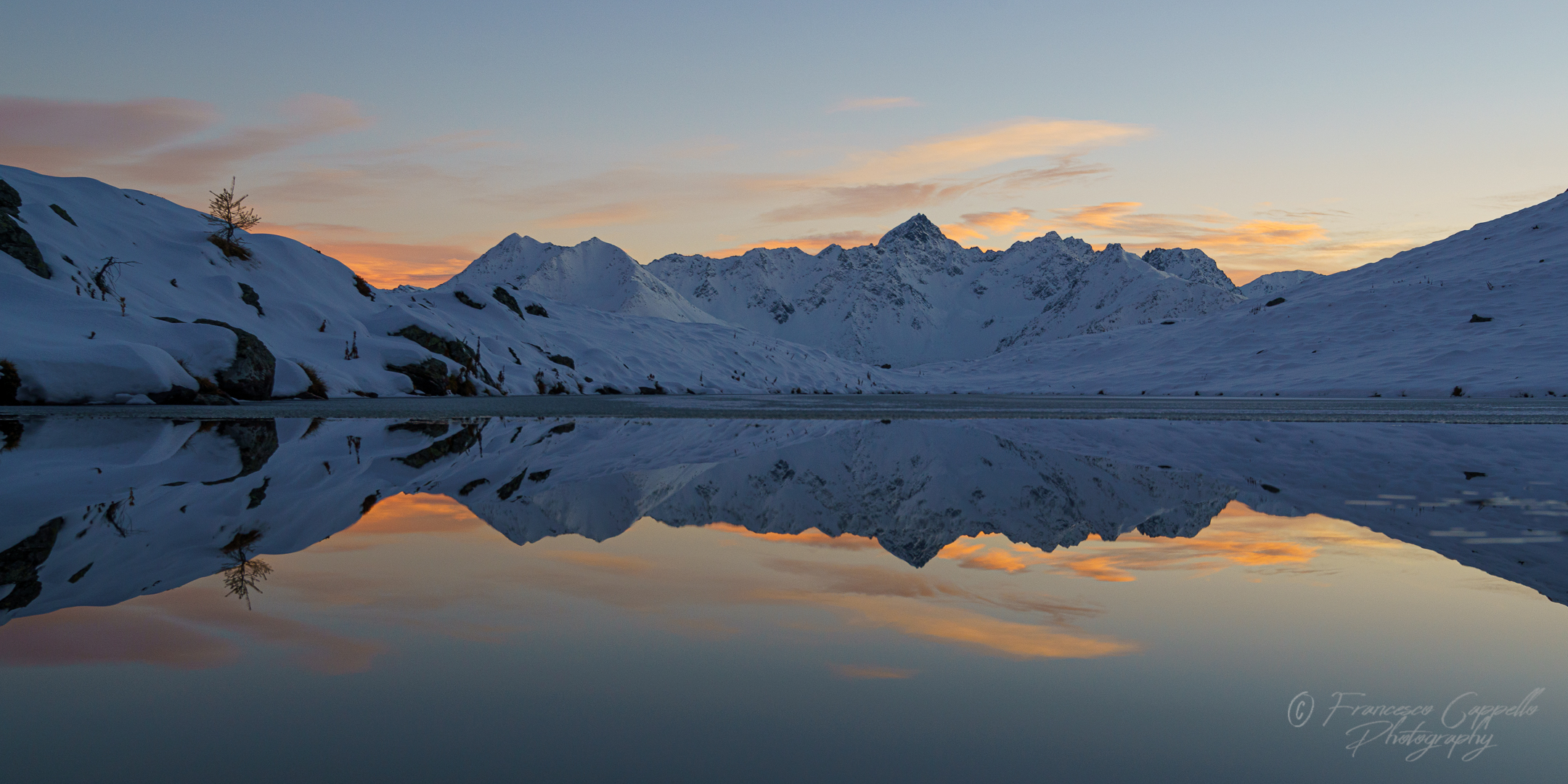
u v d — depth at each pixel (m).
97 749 2.35
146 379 26.16
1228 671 3.32
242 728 2.56
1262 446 17.09
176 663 3.24
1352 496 9.48
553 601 4.36
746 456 13.73
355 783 2.12
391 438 15.80
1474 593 4.72
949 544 6.32
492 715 2.73
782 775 2.24
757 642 3.67
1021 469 12.22
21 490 8.50
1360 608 4.36
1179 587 4.85
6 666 3.17
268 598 4.31
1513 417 29.42
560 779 2.19
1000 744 2.52
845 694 2.99
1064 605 4.38
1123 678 3.21
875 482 10.51
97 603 4.18
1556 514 8.09
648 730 2.59
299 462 11.52
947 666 3.36
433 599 4.36
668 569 5.24
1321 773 2.30
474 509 7.77
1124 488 10.07
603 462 12.45
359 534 6.37
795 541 6.38
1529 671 3.34
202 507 7.64
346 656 3.38
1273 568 5.43
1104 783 2.17
